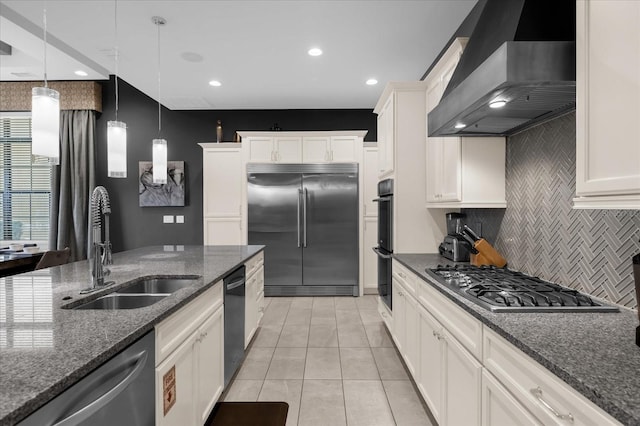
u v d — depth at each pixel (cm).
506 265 231
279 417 200
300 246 471
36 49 362
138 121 528
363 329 346
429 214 299
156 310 130
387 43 326
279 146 473
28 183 524
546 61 124
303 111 528
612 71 97
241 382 242
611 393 73
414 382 241
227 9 269
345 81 420
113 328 111
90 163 507
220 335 204
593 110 105
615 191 97
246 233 475
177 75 398
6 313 127
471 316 138
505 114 178
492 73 134
